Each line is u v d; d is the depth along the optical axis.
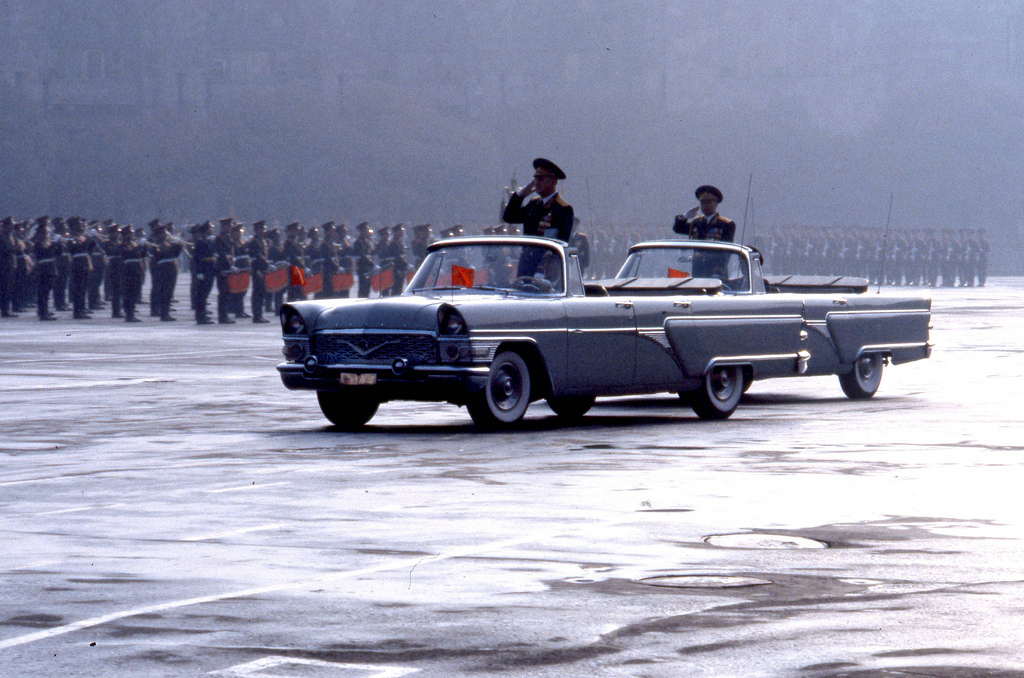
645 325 39.25
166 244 104.44
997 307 126.94
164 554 21.67
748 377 42.84
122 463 31.78
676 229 51.12
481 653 16.14
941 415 42.22
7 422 40.62
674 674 15.31
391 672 15.42
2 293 108.94
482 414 37.03
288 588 19.34
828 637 16.73
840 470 30.23
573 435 36.81
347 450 33.81
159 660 15.94
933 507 25.66
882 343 47.78
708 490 27.58
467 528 23.70
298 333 37.75
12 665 15.75
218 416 42.31
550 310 37.38
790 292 48.78
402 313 36.41
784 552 21.64
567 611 18.03
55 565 20.91
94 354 70.25
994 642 16.50
